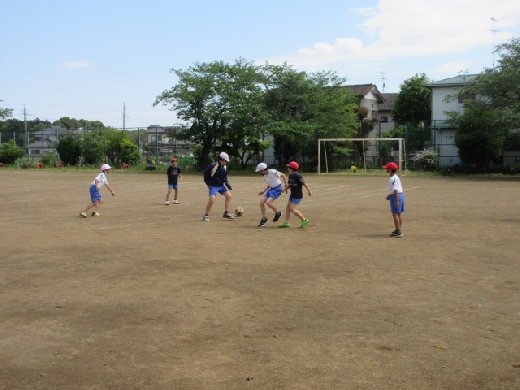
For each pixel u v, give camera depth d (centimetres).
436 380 437
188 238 1159
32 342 532
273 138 5209
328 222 1421
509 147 4159
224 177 1471
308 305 651
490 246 1049
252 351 503
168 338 540
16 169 5281
